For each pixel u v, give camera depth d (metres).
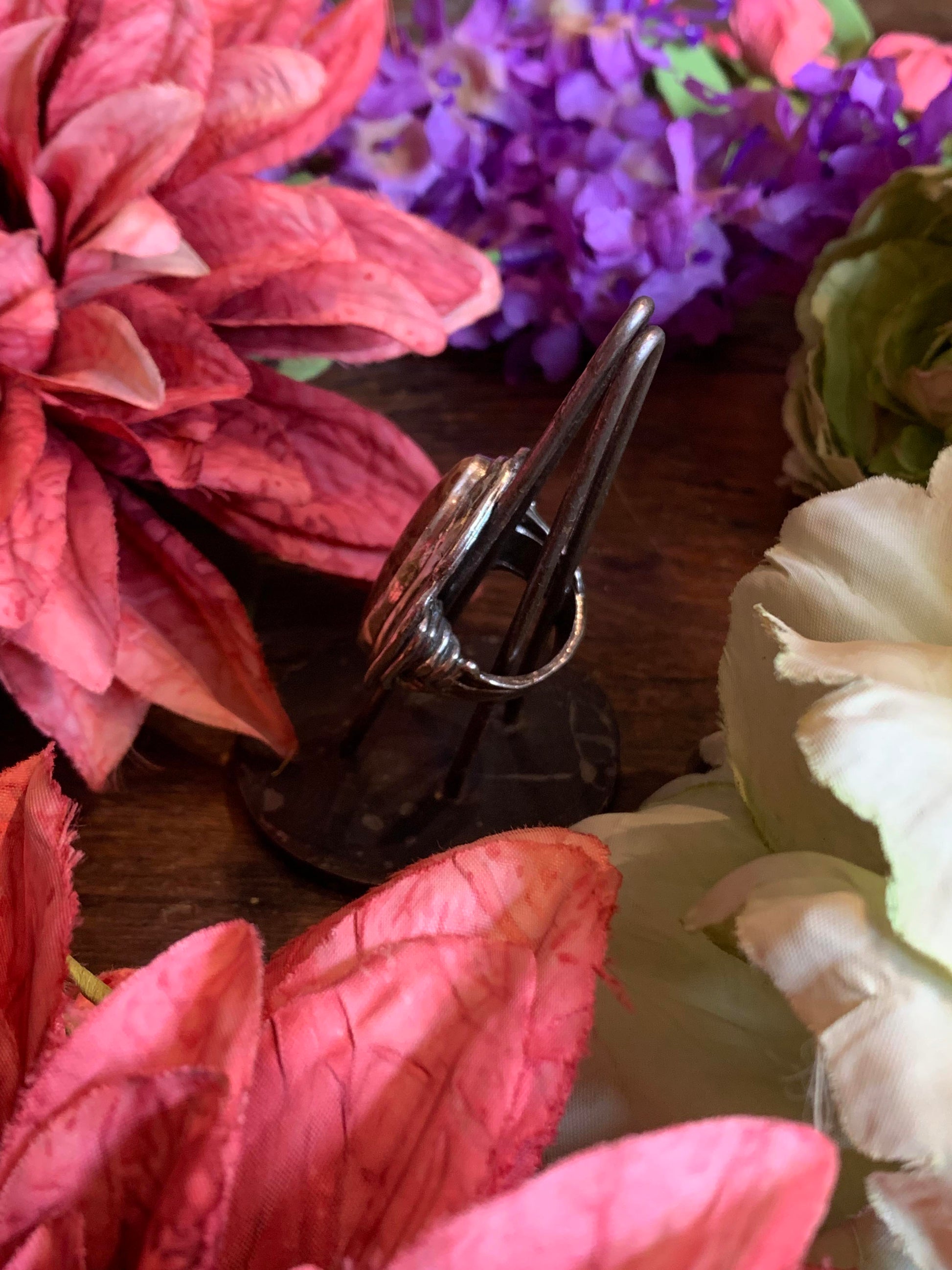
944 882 0.13
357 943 0.14
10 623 0.17
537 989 0.14
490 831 0.20
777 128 0.24
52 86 0.19
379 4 0.21
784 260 0.25
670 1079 0.15
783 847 0.15
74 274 0.19
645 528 0.24
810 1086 0.15
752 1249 0.11
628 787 0.21
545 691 0.22
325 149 0.24
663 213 0.24
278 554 0.21
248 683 0.19
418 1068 0.13
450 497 0.18
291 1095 0.13
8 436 0.18
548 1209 0.11
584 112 0.24
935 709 0.14
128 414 0.19
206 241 0.20
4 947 0.14
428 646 0.18
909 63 0.25
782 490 0.24
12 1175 0.11
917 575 0.15
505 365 0.26
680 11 0.25
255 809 0.20
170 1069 0.12
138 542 0.20
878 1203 0.14
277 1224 0.13
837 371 0.22
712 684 0.22
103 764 0.19
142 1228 0.12
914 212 0.22
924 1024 0.14
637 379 0.18
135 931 0.19
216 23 0.20
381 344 0.21
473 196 0.25
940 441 0.22
